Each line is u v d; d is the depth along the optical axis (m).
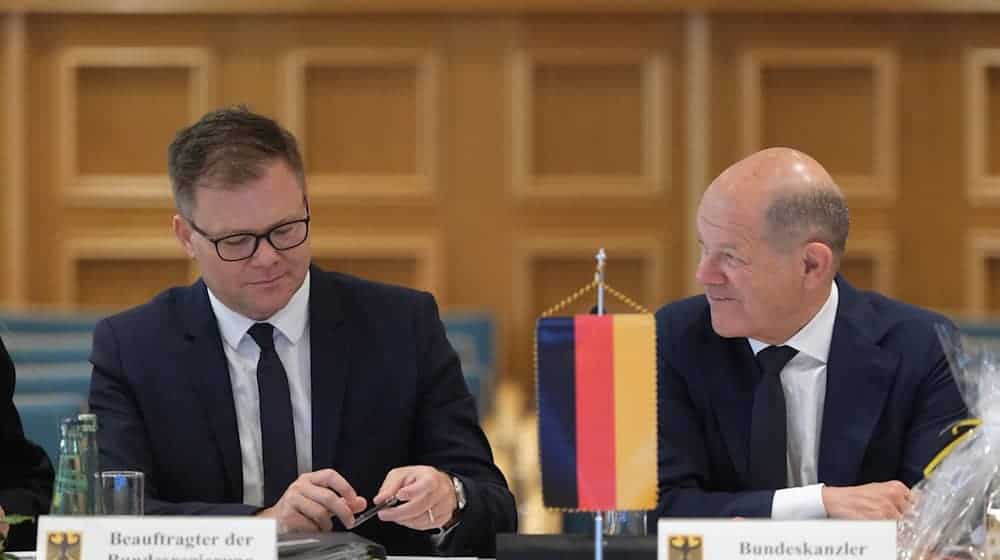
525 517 9.52
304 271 5.47
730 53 13.36
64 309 13.48
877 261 13.32
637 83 13.50
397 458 5.78
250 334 5.66
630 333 4.07
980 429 4.67
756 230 5.23
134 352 5.71
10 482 5.68
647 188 13.50
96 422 4.47
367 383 5.75
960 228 13.27
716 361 5.75
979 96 13.16
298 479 5.03
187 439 5.62
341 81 13.53
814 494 5.22
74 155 13.42
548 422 4.07
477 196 13.58
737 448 5.68
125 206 13.48
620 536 4.36
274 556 3.95
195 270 13.53
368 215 13.59
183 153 5.31
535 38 13.46
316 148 13.55
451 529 5.28
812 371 5.64
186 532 3.96
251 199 5.22
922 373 5.61
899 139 13.28
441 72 13.48
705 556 3.85
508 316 13.62
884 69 13.21
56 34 13.36
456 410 5.85
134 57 13.36
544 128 13.55
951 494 4.66
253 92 13.48
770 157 5.36
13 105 13.32
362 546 4.51
